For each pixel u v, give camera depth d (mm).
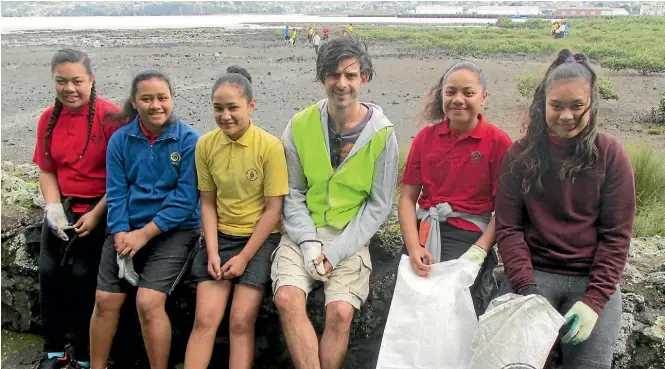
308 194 3131
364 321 3213
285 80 19031
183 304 3385
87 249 3330
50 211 3277
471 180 2975
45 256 3328
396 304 2730
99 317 3055
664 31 38469
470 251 2826
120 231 3068
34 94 16312
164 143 3086
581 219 2668
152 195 3113
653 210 5594
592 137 2607
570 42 31406
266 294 3264
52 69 3172
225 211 3078
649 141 10391
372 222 3010
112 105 3367
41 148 3361
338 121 3059
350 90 2934
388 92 16094
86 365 3336
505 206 2785
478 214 2998
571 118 2543
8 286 3814
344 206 3072
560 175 2637
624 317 2920
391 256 3424
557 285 2666
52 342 3422
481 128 2959
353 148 2998
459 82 2846
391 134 3018
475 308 2914
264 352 3389
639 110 13383
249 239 3008
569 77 2535
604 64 20516
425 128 3129
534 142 2713
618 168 2617
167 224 3055
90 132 3264
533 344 2361
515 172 2762
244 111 2922
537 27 50812
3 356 3641
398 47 32438
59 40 42625
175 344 3477
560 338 2641
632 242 3756
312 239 2949
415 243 2916
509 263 2693
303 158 3078
